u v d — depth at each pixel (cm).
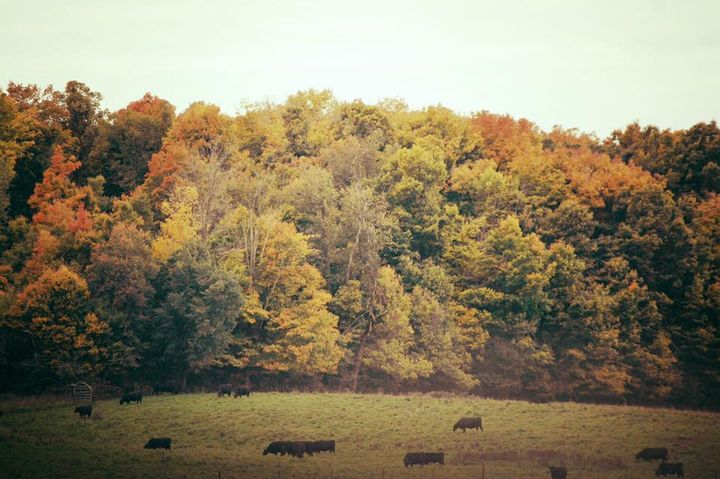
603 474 6162
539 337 11275
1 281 9225
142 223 10094
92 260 9100
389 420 7594
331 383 10200
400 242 11338
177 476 5762
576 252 12100
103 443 6681
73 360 8581
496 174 12350
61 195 10962
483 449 6719
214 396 8606
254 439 6931
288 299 9931
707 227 12412
